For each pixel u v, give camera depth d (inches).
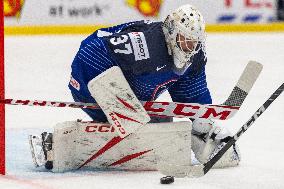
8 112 497.0
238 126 450.6
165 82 309.1
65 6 964.6
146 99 313.0
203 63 320.5
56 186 271.3
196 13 291.9
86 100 318.0
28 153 343.0
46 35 970.7
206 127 319.0
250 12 991.6
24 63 776.9
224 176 296.4
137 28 301.4
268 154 352.8
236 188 272.2
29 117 477.7
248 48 879.7
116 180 284.8
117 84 286.5
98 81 285.1
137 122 293.3
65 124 301.1
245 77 302.4
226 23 989.8
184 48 291.6
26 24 967.0
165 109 307.7
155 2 953.5
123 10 959.6
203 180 286.5
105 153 305.9
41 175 293.9
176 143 305.7
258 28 997.8
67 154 303.3
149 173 302.8
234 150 319.0
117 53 290.8
